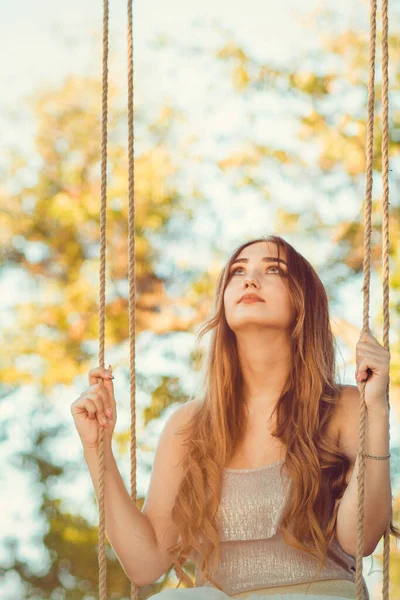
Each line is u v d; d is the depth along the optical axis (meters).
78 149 11.72
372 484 2.79
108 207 11.33
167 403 10.52
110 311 11.09
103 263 3.18
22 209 11.67
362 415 2.78
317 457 3.00
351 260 10.38
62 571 10.88
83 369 10.91
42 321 11.13
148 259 11.09
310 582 2.91
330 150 10.64
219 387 3.18
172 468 3.24
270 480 3.00
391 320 9.56
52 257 11.51
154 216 11.09
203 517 3.01
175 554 3.08
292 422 3.07
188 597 2.79
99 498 3.04
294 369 3.14
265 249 3.21
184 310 10.91
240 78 11.21
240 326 3.11
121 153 11.54
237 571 2.96
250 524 2.96
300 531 2.92
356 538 2.75
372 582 9.29
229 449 3.10
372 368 2.79
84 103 11.97
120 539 3.13
